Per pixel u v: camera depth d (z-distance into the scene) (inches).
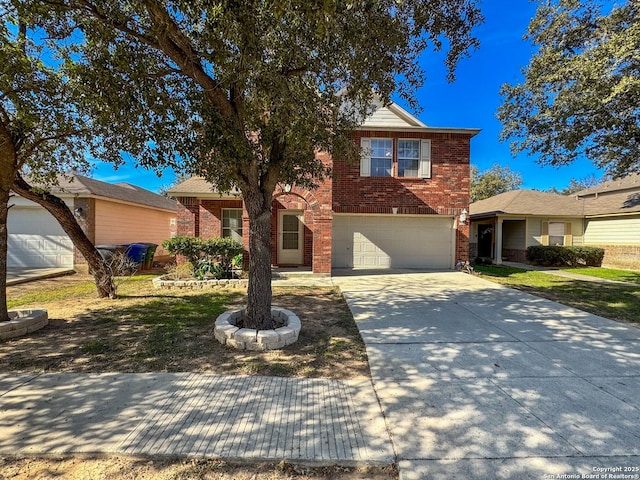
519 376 143.1
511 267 595.2
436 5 181.0
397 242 506.6
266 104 168.7
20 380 135.2
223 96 179.5
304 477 85.5
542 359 161.6
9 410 112.9
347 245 505.7
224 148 166.6
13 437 98.3
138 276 452.8
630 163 349.4
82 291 329.1
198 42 162.6
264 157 204.7
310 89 177.6
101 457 91.1
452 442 98.2
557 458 91.6
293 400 122.0
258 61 147.2
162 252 730.2
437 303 278.8
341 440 98.7
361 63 175.5
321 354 167.3
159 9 140.4
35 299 288.7
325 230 412.2
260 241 194.9
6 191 193.8
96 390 127.4
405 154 487.8
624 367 152.3
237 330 177.6
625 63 264.8
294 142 170.6
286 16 146.3
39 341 181.0
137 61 164.7
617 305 275.6
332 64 176.9
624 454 93.3
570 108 300.5
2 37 148.6
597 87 271.3
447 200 490.0
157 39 161.5
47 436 98.8
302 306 266.7
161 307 258.1
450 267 501.4
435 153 489.1
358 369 150.6
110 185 605.0
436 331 204.2
